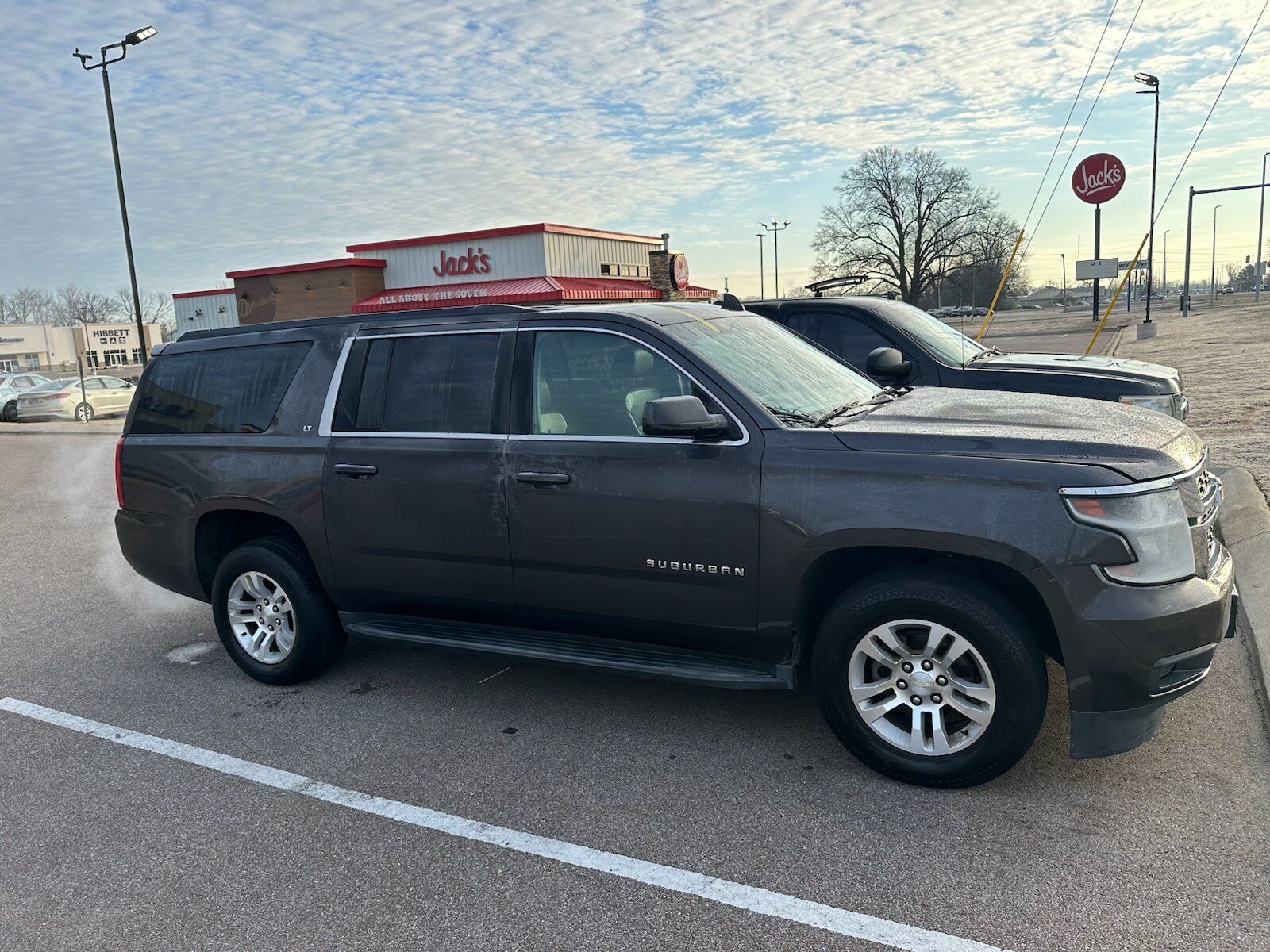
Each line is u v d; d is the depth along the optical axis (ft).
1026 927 8.53
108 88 78.13
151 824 11.41
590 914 9.14
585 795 11.52
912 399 13.91
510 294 84.74
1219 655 14.67
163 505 16.47
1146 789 10.83
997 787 11.10
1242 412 35.86
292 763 12.89
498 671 16.11
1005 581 11.05
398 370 14.33
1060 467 10.09
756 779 11.69
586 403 12.75
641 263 103.81
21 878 10.35
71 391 86.89
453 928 9.04
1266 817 10.09
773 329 15.19
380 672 16.33
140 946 9.02
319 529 14.71
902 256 237.86
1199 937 8.23
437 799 11.65
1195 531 10.39
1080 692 10.11
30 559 27.40
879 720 11.34
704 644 12.34
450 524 13.53
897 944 8.41
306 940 8.97
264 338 15.90
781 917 8.91
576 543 12.60
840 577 12.05
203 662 17.49
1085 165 40.93
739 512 11.46
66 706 15.46
